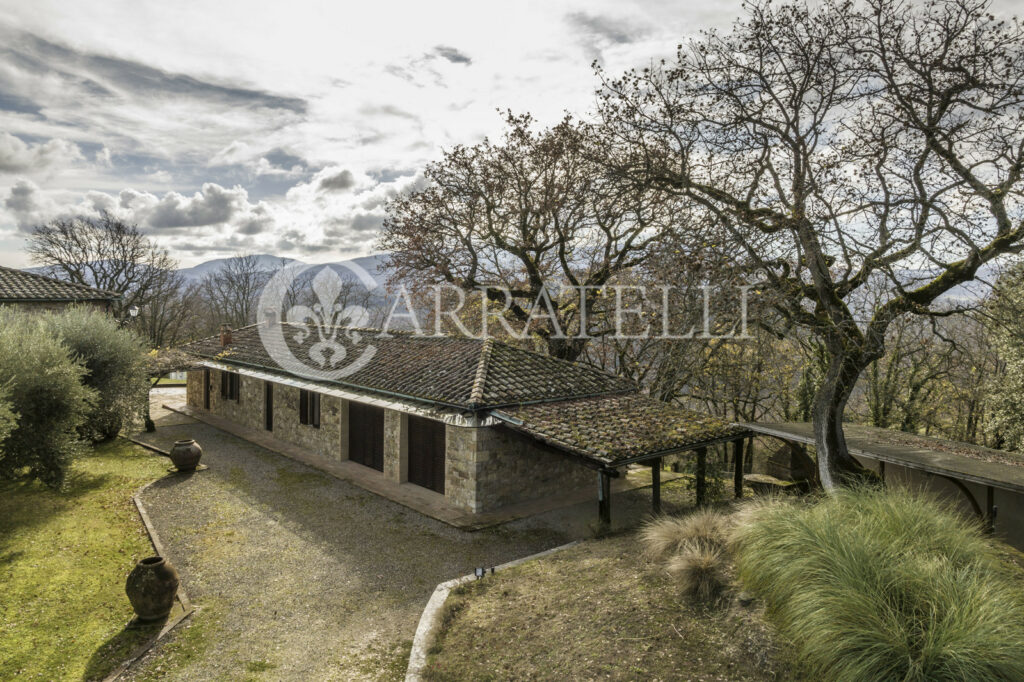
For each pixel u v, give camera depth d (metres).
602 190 12.88
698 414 14.27
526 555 11.06
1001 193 9.41
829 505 7.94
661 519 10.28
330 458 18.14
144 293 42.69
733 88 11.38
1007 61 9.30
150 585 8.62
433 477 14.90
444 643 7.25
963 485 13.20
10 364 13.52
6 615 8.78
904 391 23.69
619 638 6.68
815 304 11.98
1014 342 16.55
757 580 6.92
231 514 13.31
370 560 10.83
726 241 10.80
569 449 11.53
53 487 14.32
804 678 5.56
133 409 19.61
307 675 7.40
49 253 38.59
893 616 5.57
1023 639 5.15
